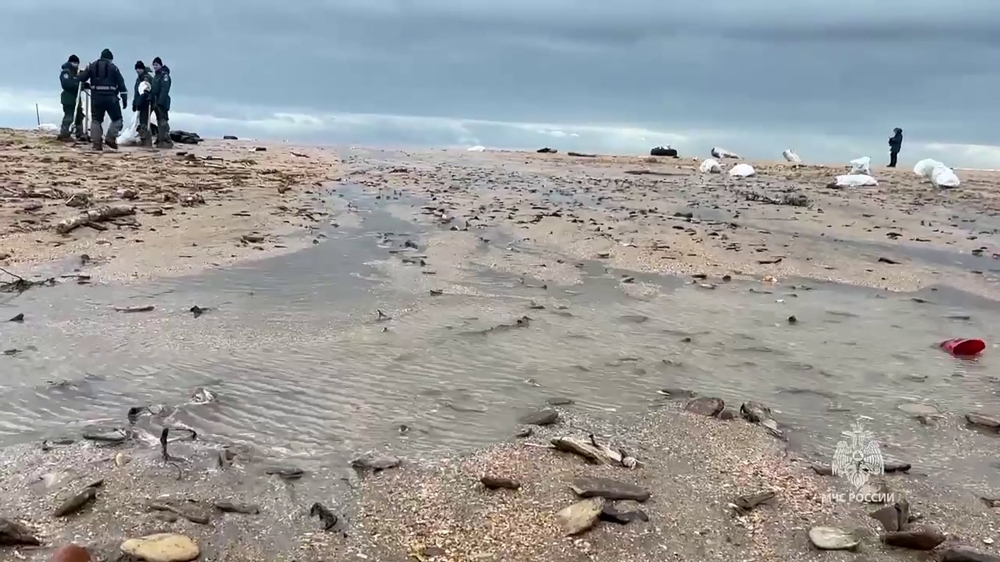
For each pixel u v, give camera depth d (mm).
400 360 7695
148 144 26703
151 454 5363
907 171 32938
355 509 4734
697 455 5672
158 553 4082
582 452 5531
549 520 4613
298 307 9430
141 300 9391
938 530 4672
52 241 11930
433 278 11312
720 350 8453
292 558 4191
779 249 14555
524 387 7074
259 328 8508
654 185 26328
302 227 14867
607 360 7957
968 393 7309
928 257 14578
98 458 5262
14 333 7910
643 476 5277
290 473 5168
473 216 17281
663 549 4371
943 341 9070
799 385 7418
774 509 4879
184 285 10195
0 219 12852
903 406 6910
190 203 16234
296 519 4602
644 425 6242
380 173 27016
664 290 11258
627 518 4645
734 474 5367
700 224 17312
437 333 8641
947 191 25531
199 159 24453
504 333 8766
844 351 8586
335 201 18906
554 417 6297
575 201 20891
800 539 4523
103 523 4422
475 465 5371
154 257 11508
